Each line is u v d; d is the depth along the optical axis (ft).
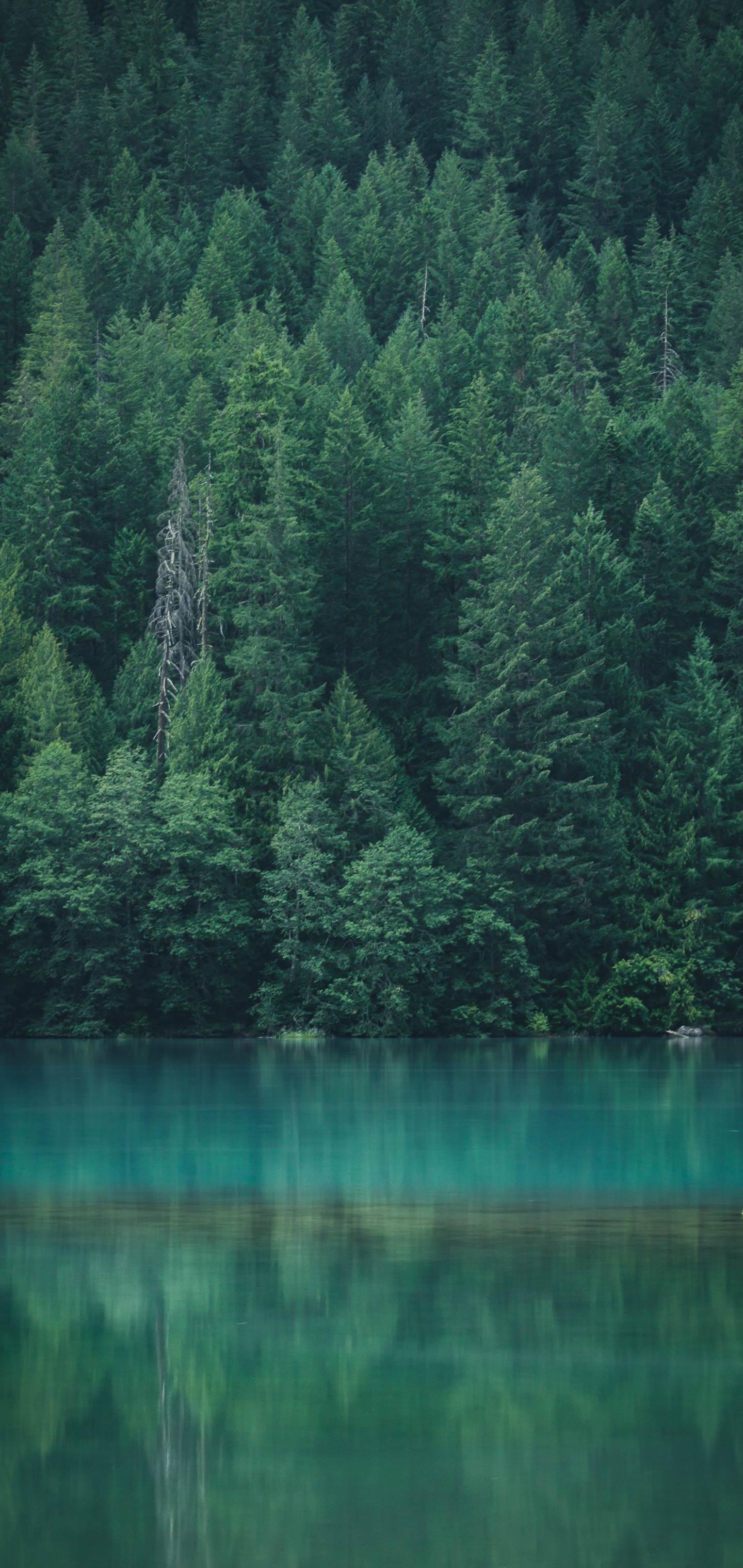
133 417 429.79
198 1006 289.53
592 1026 295.69
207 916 285.23
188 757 297.94
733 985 298.56
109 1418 48.83
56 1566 38.42
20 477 382.22
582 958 302.04
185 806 285.43
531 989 297.53
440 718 322.75
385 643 347.97
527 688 312.91
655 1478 43.93
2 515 378.53
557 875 304.50
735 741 310.65
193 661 328.70
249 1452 46.01
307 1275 69.00
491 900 296.71
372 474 344.49
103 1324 60.18
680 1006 295.28
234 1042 276.00
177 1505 41.93
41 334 495.41
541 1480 43.73
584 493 355.97
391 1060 227.40
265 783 303.27
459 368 472.03
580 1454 45.65
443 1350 56.34
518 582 312.91
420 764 326.85
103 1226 81.97
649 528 339.77
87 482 374.02
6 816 282.56
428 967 291.17
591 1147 117.80
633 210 645.92
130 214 611.47
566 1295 64.85
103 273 550.36
